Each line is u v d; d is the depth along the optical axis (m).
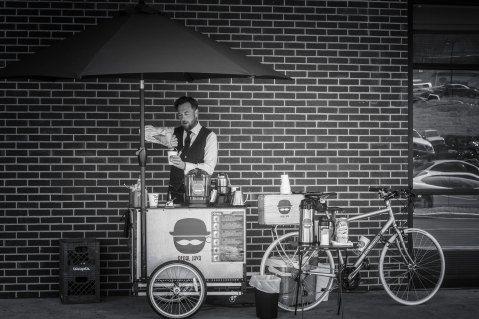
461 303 7.59
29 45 7.82
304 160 8.07
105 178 7.85
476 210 8.38
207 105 7.96
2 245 7.77
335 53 8.12
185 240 6.80
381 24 8.17
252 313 7.05
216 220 6.82
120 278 7.86
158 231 6.78
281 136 8.05
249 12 8.01
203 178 6.86
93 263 7.48
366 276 8.14
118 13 6.63
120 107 7.85
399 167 8.20
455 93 8.40
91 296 7.49
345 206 8.14
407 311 7.21
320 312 7.14
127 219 6.89
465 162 8.41
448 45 8.38
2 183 7.78
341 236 6.83
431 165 8.38
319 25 8.09
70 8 7.83
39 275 7.80
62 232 7.82
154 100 7.89
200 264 6.82
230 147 7.99
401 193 7.43
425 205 8.33
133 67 5.82
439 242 8.34
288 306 7.16
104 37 6.16
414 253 8.23
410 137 8.22
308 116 8.08
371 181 8.17
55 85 7.81
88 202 7.84
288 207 7.07
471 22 8.38
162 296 7.01
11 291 7.78
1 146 7.77
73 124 7.82
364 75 8.16
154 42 6.12
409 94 8.22
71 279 7.44
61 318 6.87
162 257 6.79
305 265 7.18
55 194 7.81
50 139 7.80
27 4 7.80
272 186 8.03
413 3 8.28
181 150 7.48
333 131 8.11
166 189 7.89
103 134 7.85
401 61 8.21
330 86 8.11
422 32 8.36
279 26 8.05
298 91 8.06
